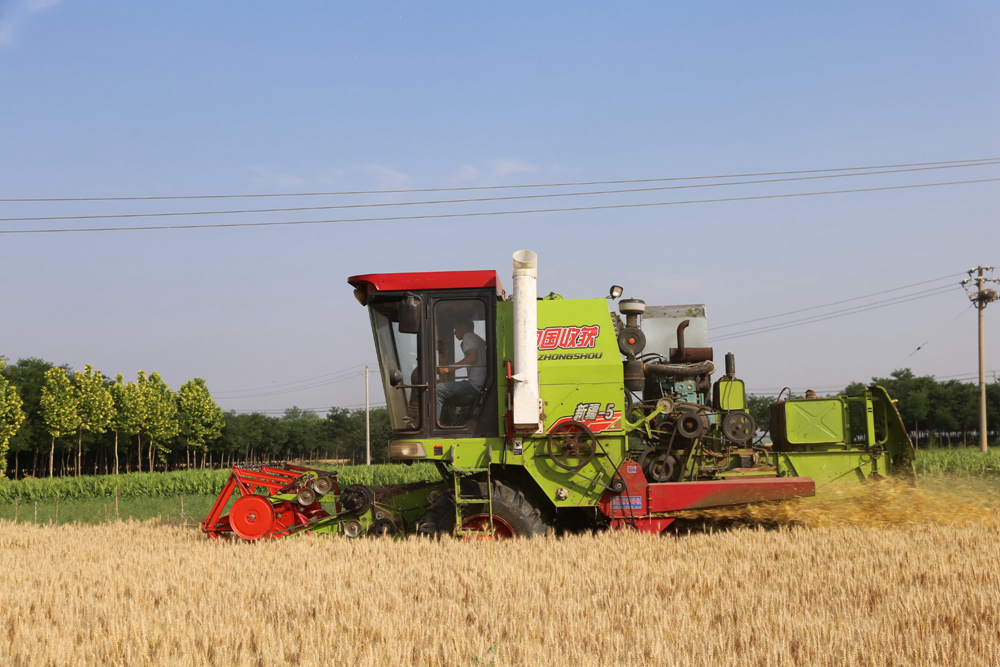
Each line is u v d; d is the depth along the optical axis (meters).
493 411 8.63
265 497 9.05
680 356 9.51
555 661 4.30
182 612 5.50
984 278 38.75
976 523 8.92
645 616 5.19
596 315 8.64
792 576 6.32
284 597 5.90
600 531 8.55
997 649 4.32
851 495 9.06
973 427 59.50
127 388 58.16
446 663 4.37
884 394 9.08
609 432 8.47
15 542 10.49
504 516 8.38
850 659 4.21
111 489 28.27
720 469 8.97
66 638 4.97
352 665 4.32
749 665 4.19
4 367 61.56
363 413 76.19
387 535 8.97
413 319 8.41
